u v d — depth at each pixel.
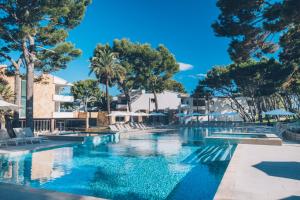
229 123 53.12
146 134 33.75
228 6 13.61
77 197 6.15
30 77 23.72
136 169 12.37
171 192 8.88
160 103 66.88
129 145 21.64
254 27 13.55
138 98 66.38
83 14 25.58
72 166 12.98
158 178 10.70
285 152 13.27
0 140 17.20
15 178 10.59
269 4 12.94
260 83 46.97
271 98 64.56
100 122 49.25
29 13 20.80
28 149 16.42
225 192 6.46
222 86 54.34
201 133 34.97
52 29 25.02
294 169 9.18
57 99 41.91
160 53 55.19
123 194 8.71
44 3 20.66
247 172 8.73
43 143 19.70
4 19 22.14
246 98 61.25
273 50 16.11
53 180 10.34
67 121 47.69
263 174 8.45
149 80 56.28
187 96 69.31
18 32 20.92
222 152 17.52
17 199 6.02
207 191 8.99
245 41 13.88
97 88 77.00
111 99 73.69
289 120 49.03
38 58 24.86
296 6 10.74
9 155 14.87
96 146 20.67
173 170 12.11
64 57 25.73
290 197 6.22
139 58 54.38
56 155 16.02
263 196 6.29
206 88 56.84
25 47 23.33
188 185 9.73
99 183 9.94
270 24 12.94
